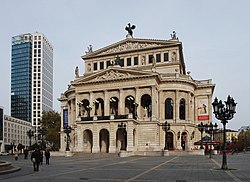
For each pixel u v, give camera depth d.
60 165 40.75
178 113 91.81
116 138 81.81
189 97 94.31
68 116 105.56
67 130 82.81
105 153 76.25
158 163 43.22
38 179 23.25
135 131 84.38
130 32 105.50
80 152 80.12
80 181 21.88
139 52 101.50
